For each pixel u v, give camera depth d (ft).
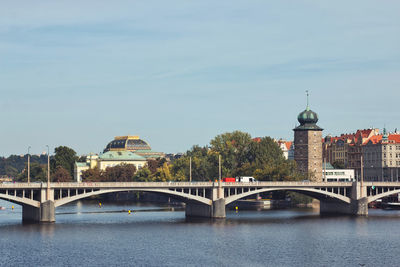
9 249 469.16
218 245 496.64
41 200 595.88
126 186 619.67
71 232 552.82
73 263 425.69
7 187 576.61
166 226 600.39
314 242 514.68
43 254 453.17
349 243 511.81
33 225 586.86
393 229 591.78
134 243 501.56
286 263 431.84
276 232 567.59
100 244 494.59
